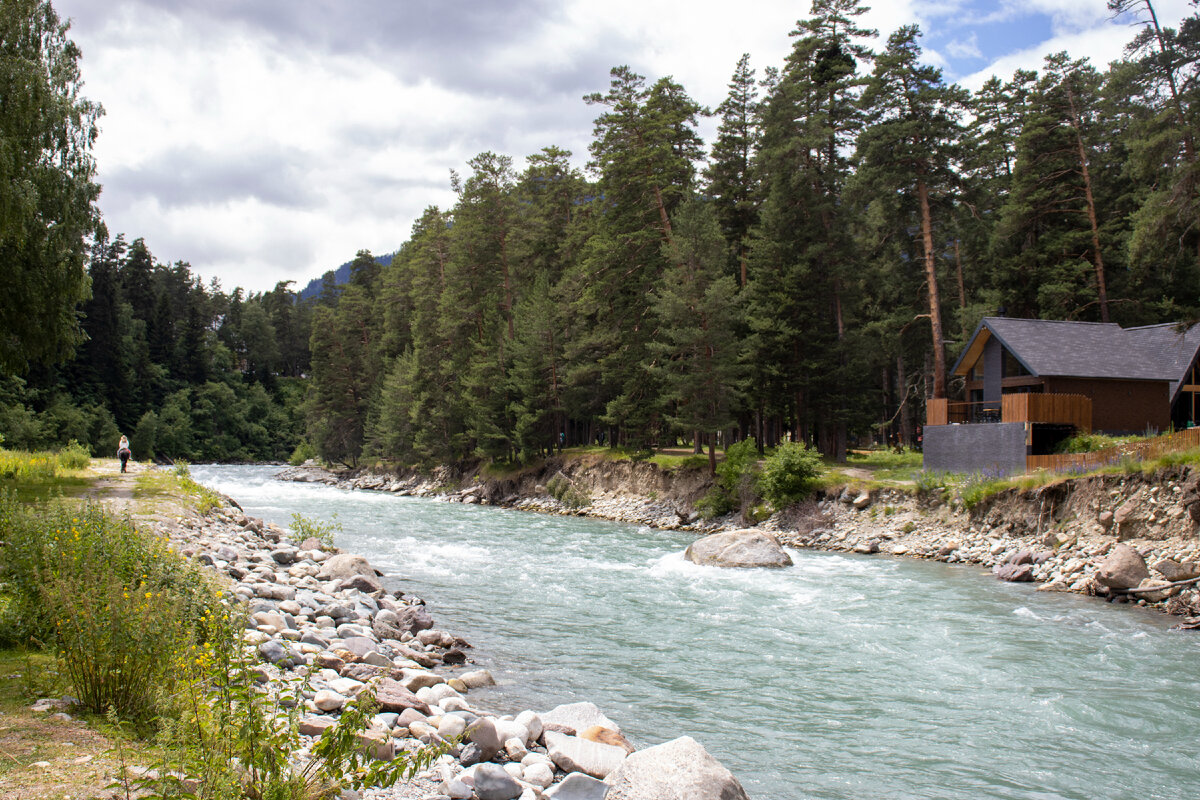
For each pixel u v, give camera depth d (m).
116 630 6.78
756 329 43.38
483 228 58.72
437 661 12.58
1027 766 9.18
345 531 31.61
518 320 57.03
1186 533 20.97
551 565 23.83
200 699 5.11
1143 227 28.86
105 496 23.75
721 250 42.47
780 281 43.19
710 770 6.35
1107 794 8.47
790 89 44.44
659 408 46.69
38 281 24.62
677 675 12.59
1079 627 16.31
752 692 11.79
